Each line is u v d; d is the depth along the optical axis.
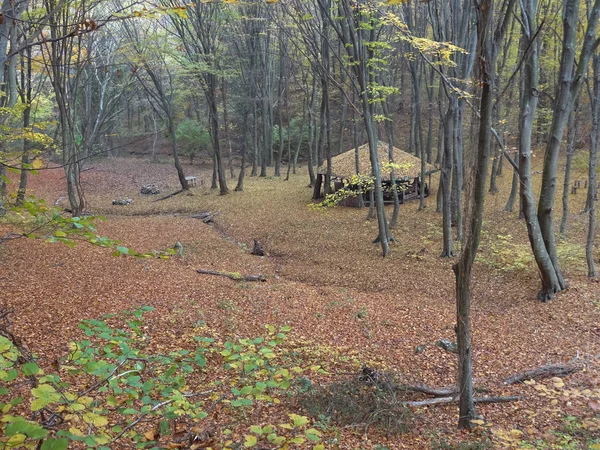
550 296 11.37
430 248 16.91
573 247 14.69
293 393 6.39
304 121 37.97
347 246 17.94
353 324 10.23
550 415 6.06
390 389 6.48
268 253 17.83
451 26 15.47
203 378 6.64
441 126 24.62
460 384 5.82
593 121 12.38
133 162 43.69
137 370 2.95
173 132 30.64
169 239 18.45
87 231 2.63
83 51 17.14
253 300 11.32
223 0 3.16
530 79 10.54
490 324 10.22
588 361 7.82
